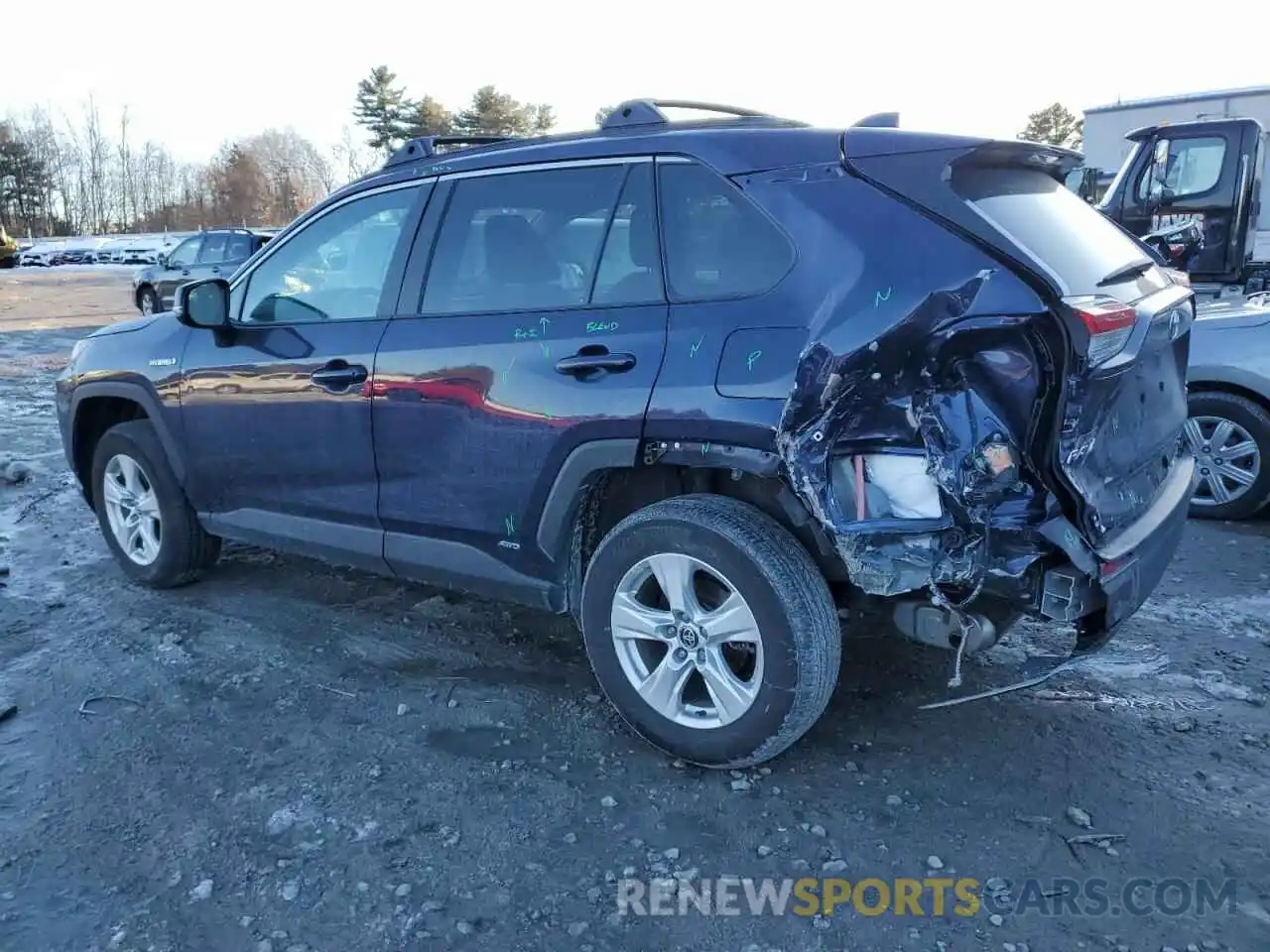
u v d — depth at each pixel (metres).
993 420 2.72
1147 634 4.11
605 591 3.22
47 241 43.44
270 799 3.04
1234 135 8.56
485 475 3.41
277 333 4.03
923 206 2.75
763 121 3.26
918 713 3.48
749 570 2.90
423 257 3.67
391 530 3.80
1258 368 5.34
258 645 4.14
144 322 4.68
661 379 2.97
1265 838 2.78
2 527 5.81
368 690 3.73
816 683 2.90
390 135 66.38
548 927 2.50
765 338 2.83
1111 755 3.20
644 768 3.18
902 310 2.64
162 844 2.83
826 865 2.71
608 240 3.25
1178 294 3.38
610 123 3.42
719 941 2.44
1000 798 2.98
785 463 2.74
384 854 2.77
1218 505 5.59
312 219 4.06
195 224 78.62
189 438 4.35
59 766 3.24
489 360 3.36
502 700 3.63
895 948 2.41
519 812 2.96
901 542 2.77
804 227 2.87
